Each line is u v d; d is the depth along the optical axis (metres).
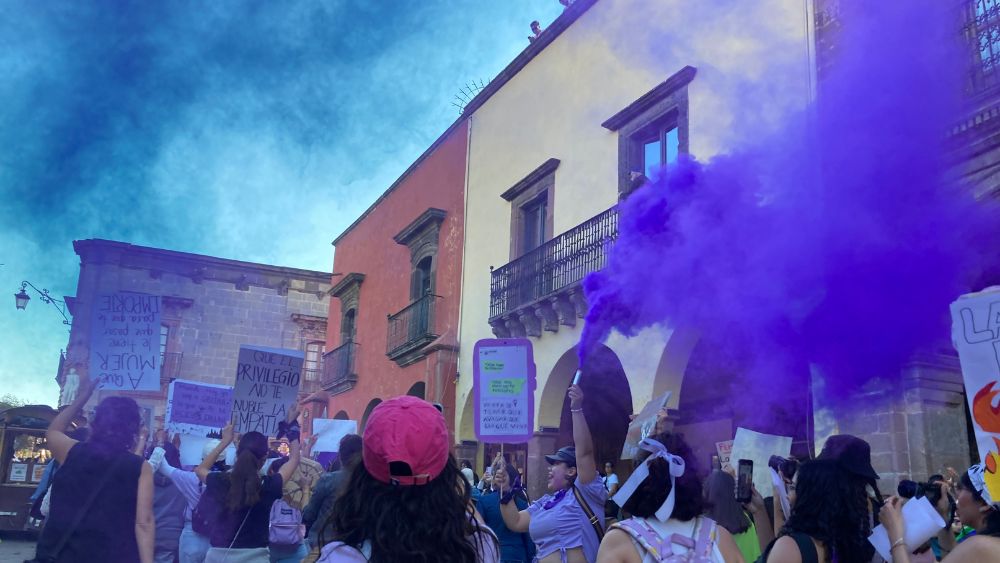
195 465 7.24
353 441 4.91
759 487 5.82
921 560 3.70
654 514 2.72
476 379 6.41
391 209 19.92
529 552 5.35
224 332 20.72
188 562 5.20
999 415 2.94
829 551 2.85
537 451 11.80
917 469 6.64
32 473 14.41
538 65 13.98
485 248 14.89
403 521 1.92
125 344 5.75
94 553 3.52
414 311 17.05
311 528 4.89
